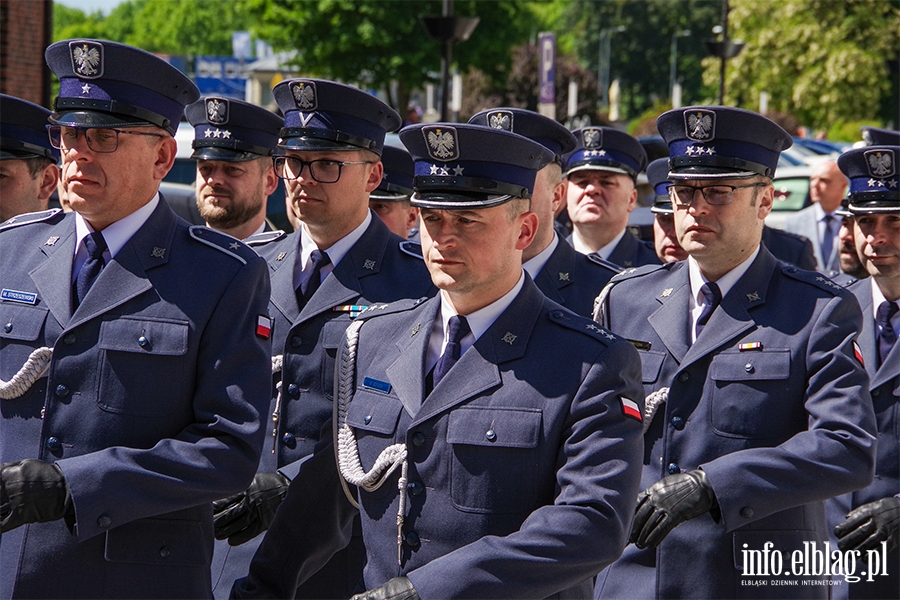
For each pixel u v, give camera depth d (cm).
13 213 498
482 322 331
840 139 3797
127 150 342
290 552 383
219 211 542
